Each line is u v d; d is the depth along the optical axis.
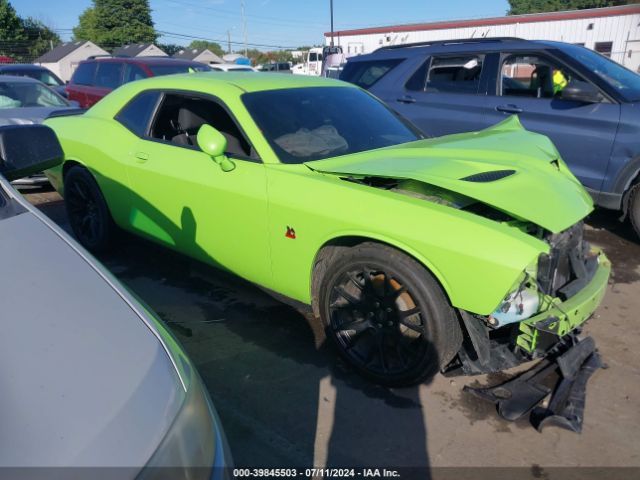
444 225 2.48
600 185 5.01
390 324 2.77
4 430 1.05
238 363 3.15
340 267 2.85
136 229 4.07
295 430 2.61
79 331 1.31
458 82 5.99
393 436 2.57
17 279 1.42
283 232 3.00
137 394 1.20
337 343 3.01
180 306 3.84
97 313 1.38
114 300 1.45
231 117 3.37
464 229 2.44
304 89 3.79
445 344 2.61
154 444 1.15
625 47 24.45
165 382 1.28
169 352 1.40
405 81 6.37
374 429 2.62
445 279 2.47
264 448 2.49
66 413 1.11
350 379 3.00
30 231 1.61
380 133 3.69
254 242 3.19
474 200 2.74
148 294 4.02
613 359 3.20
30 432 1.06
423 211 2.56
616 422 2.66
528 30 26.73
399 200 2.65
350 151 3.38
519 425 2.64
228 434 2.58
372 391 2.90
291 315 3.70
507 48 5.66
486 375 3.02
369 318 2.86
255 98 3.46
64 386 1.16
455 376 2.88
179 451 1.21
